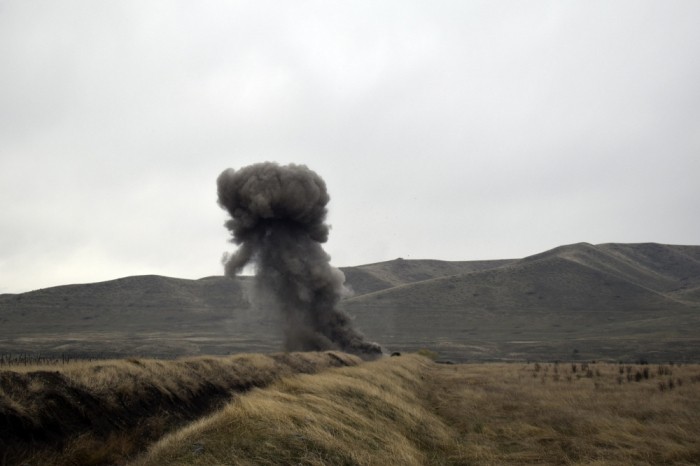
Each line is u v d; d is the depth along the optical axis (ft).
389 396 59.62
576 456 42.83
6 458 29.22
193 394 49.70
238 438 33.76
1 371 35.88
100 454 32.86
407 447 41.39
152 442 37.32
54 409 34.78
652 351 264.93
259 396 47.16
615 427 51.57
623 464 39.17
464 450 45.44
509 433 52.60
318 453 33.86
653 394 74.69
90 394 38.60
